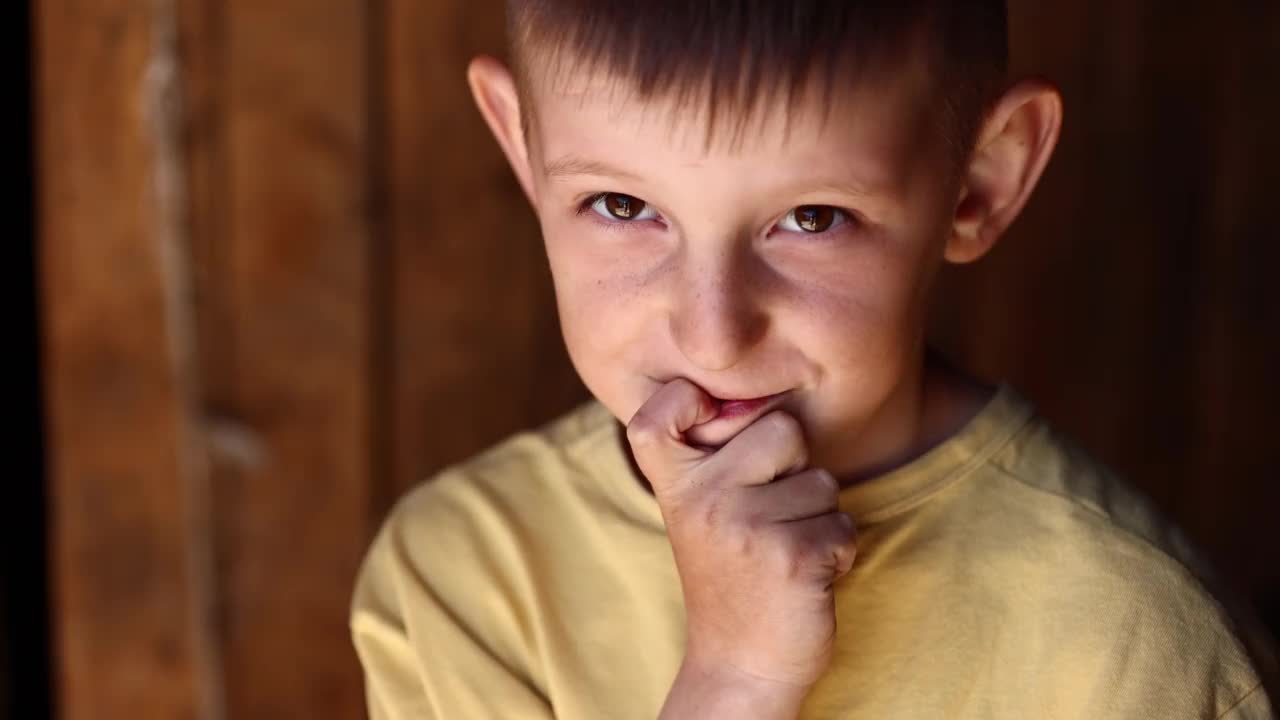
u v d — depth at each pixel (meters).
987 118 1.29
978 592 1.30
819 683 1.30
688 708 1.23
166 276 2.23
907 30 1.14
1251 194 2.67
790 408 1.21
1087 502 1.32
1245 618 1.34
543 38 1.20
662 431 1.19
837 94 1.10
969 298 2.59
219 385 2.28
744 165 1.11
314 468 2.32
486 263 2.33
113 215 2.21
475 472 1.50
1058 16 2.55
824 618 1.19
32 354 2.35
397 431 2.34
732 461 1.20
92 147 2.20
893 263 1.18
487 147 2.31
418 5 2.26
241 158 2.24
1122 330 2.65
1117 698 1.25
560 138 1.19
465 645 1.41
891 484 1.32
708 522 1.20
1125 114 2.60
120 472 2.27
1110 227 2.62
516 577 1.42
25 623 2.38
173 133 2.20
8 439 2.34
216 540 2.30
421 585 1.45
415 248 2.31
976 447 1.34
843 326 1.17
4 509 2.34
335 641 2.35
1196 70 2.62
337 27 2.24
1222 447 2.73
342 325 2.30
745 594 1.20
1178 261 2.66
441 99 2.28
